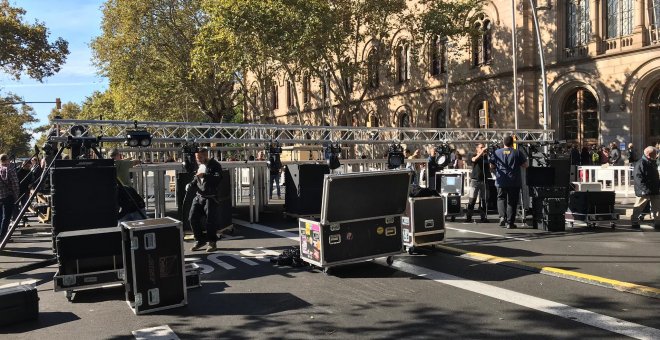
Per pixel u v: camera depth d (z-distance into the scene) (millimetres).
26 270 7086
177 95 35500
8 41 29984
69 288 5895
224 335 4852
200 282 6527
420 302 5703
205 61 25859
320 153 17672
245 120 41969
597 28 22812
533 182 11234
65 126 10422
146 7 31406
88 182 7027
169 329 5043
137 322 5262
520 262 7297
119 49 32188
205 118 41406
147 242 5480
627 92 21844
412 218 8070
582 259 7520
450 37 25406
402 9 25344
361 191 6965
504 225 11055
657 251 8070
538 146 13961
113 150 11336
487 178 12109
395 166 12328
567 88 24156
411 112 32156
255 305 5742
